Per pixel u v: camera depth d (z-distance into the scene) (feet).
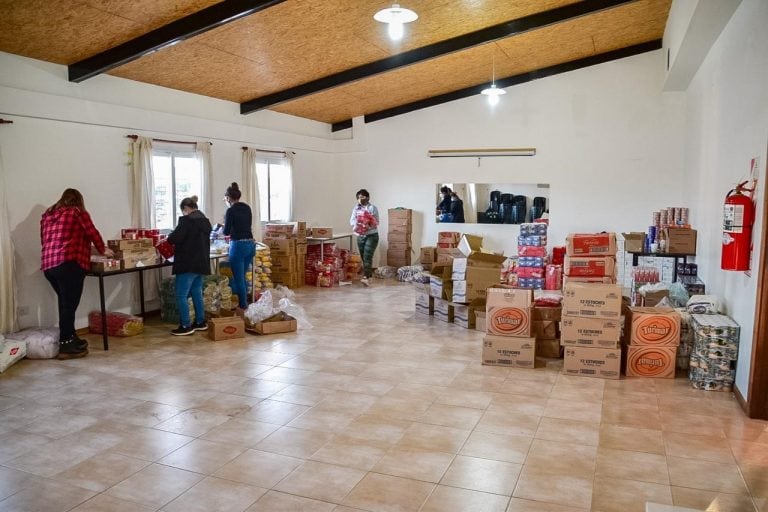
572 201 29.32
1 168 16.28
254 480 9.39
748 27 13.74
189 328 19.19
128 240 17.72
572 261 16.28
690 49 18.86
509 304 15.66
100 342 18.17
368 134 33.45
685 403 12.92
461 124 31.27
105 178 19.80
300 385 14.14
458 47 21.68
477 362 16.11
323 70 23.29
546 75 29.04
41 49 16.74
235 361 16.16
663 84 25.66
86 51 17.33
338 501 8.72
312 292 27.58
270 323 19.30
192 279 19.15
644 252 21.36
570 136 29.07
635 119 27.81
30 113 17.16
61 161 18.29
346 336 19.06
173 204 23.16
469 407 12.66
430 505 8.60
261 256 25.32
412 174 32.68
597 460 10.09
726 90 16.25
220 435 11.17
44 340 16.20
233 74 22.29
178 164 23.30
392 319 21.65
